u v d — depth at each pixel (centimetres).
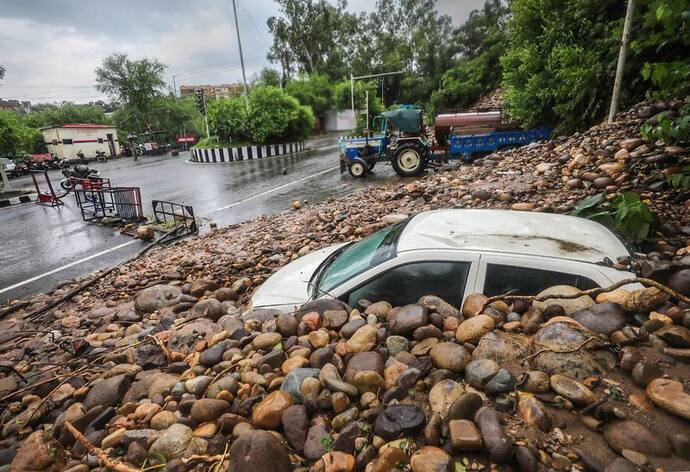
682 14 339
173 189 1608
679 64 382
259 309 352
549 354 193
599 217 405
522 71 1200
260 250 690
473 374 189
